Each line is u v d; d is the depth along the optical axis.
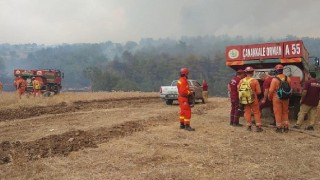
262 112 15.34
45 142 10.23
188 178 7.09
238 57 15.20
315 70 18.27
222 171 7.55
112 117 15.95
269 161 8.32
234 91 12.87
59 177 7.16
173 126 12.80
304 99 12.36
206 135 11.10
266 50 14.64
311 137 11.02
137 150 9.16
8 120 15.77
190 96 12.16
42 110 19.58
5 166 7.96
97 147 9.48
